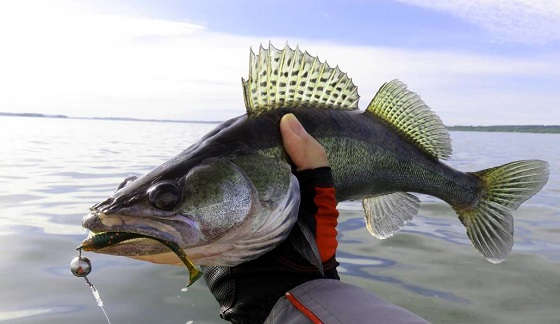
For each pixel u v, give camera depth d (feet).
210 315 1.86
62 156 8.24
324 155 0.95
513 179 1.53
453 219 3.51
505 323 1.79
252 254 0.86
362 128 1.26
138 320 1.81
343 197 1.25
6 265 2.36
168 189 0.89
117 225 0.86
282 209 0.92
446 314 1.86
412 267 2.39
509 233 1.51
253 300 0.81
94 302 1.96
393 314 0.68
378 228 1.42
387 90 1.32
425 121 1.42
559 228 3.31
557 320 1.81
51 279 2.19
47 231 3.00
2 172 5.90
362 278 2.22
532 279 2.23
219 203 0.92
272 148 1.00
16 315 1.82
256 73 1.05
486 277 2.25
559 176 6.88
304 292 0.75
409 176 1.39
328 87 1.18
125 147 10.61
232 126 1.02
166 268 2.37
